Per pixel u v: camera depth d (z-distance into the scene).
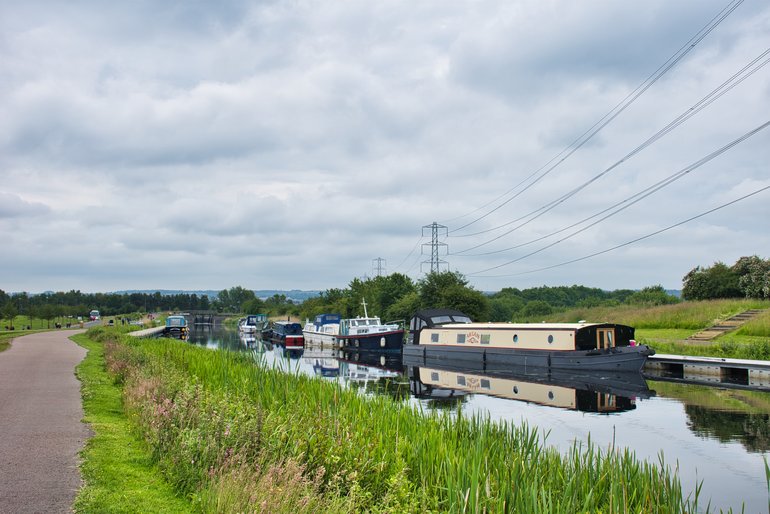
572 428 22.34
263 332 100.12
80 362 31.28
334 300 121.12
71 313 154.50
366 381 38.03
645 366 39.81
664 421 23.61
